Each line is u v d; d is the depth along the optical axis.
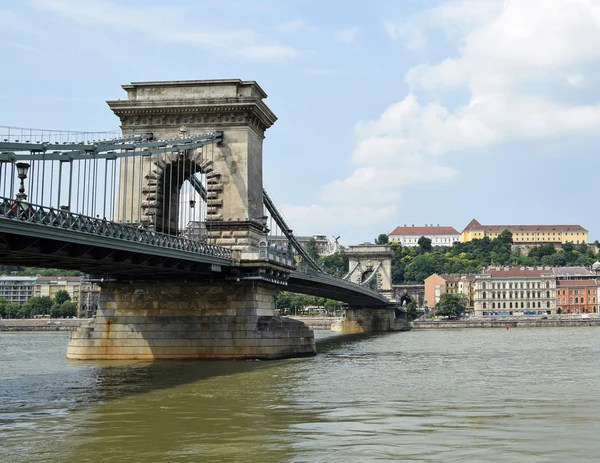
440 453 23.38
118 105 62.69
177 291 60.09
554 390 39.69
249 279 58.88
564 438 25.64
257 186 65.00
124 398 36.88
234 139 62.50
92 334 60.88
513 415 30.70
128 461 22.77
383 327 169.50
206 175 62.31
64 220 37.44
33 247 37.44
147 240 46.19
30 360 63.78
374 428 27.77
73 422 29.72
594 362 60.50
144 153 50.34
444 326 189.75
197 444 25.12
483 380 44.97
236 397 37.06
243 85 63.44
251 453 23.67
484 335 129.38
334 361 60.50
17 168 35.12
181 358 59.22
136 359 59.75
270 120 67.62
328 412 31.83
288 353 61.44
